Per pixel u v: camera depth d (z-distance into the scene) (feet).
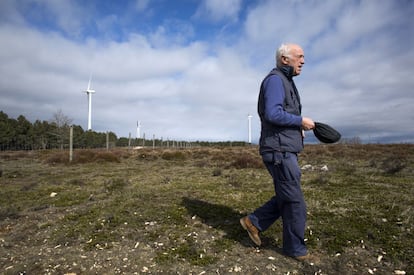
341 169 28.81
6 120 167.63
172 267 8.00
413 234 9.36
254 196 15.81
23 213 14.23
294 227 7.93
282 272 7.49
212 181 22.61
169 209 13.30
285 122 7.50
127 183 22.67
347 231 9.78
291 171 7.68
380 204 13.00
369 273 7.27
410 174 23.72
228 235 10.03
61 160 52.29
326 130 7.64
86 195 18.20
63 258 8.77
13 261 8.69
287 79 8.25
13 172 34.91
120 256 8.78
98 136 194.29
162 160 57.00
